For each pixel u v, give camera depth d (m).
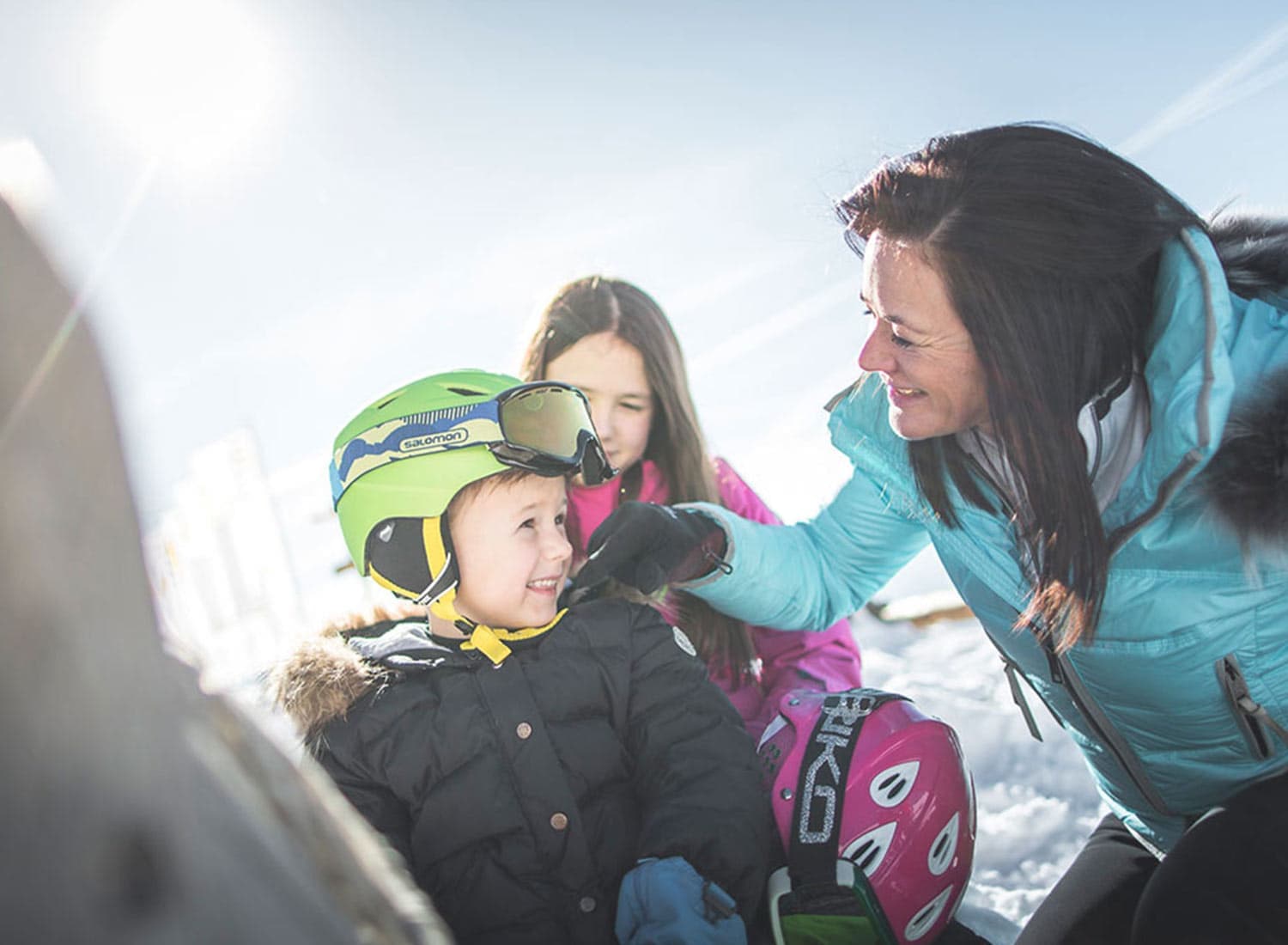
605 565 1.96
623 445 2.55
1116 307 1.41
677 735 1.87
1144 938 1.39
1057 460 1.41
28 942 0.34
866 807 1.77
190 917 0.38
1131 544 1.46
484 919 1.75
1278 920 1.31
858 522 2.12
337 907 0.48
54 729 0.36
